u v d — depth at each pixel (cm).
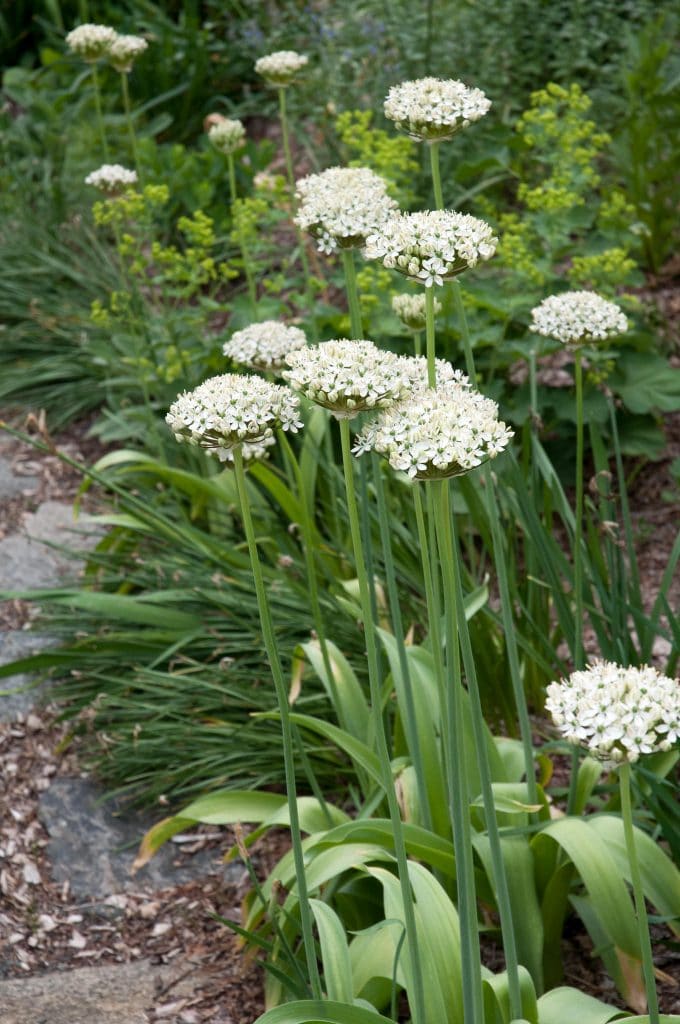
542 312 218
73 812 309
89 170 614
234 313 428
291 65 354
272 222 438
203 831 306
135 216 424
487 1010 197
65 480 461
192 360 427
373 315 405
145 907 280
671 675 252
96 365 499
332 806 256
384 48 584
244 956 254
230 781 308
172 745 310
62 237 575
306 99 598
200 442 166
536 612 313
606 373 389
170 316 443
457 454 148
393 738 286
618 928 210
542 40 588
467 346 207
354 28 586
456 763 167
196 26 705
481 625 305
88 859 295
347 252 219
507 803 219
